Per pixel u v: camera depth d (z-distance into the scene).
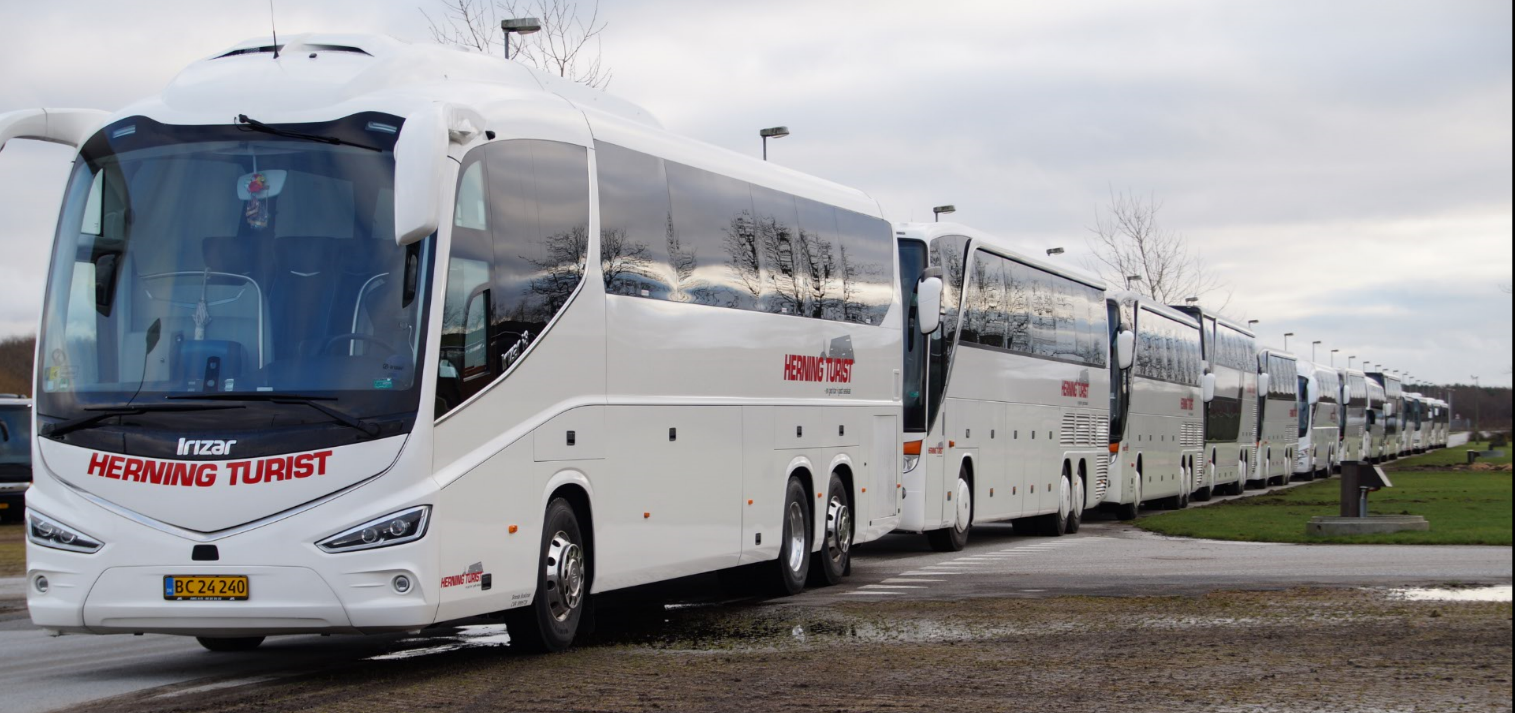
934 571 18.70
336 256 9.91
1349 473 24.72
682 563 13.22
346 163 10.05
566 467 11.36
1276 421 56.19
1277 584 15.46
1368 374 92.56
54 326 10.24
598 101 13.55
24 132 10.67
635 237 12.57
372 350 9.76
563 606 11.34
